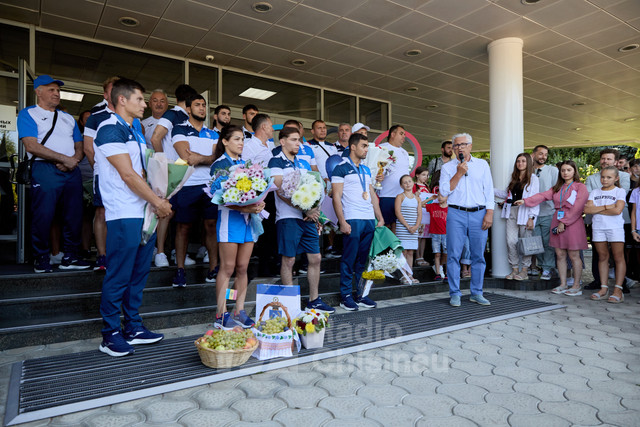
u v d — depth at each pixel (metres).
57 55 6.39
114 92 3.02
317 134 5.77
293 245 4.01
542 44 6.83
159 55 7.00
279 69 7.83
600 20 6.02
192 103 4.21
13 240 5.06
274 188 3.49
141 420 2.09
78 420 2.09
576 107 10.70
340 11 5.71
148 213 2.99
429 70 7.94
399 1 5.46
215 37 6.47
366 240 4.56
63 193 4.06
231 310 3.90
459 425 2.05
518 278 6.04
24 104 4.79
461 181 4.79
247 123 5.38
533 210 5.71
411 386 2.53
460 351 3.20
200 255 5.39
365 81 8.55
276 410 2.20
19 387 2.42
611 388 2.50
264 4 5.48
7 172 5.21
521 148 6.51
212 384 2.54
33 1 5.36
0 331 3.09
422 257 6.41
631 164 5.83
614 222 5.03
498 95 6.57
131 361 2.85
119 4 5.46
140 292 3.25
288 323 3.08
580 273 5.49
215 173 3.40
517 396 2.39
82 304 3.69
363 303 4.69
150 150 3.09
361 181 4.49
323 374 2.72
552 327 3.89
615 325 3.96
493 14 5.83
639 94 9.59
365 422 2.07
